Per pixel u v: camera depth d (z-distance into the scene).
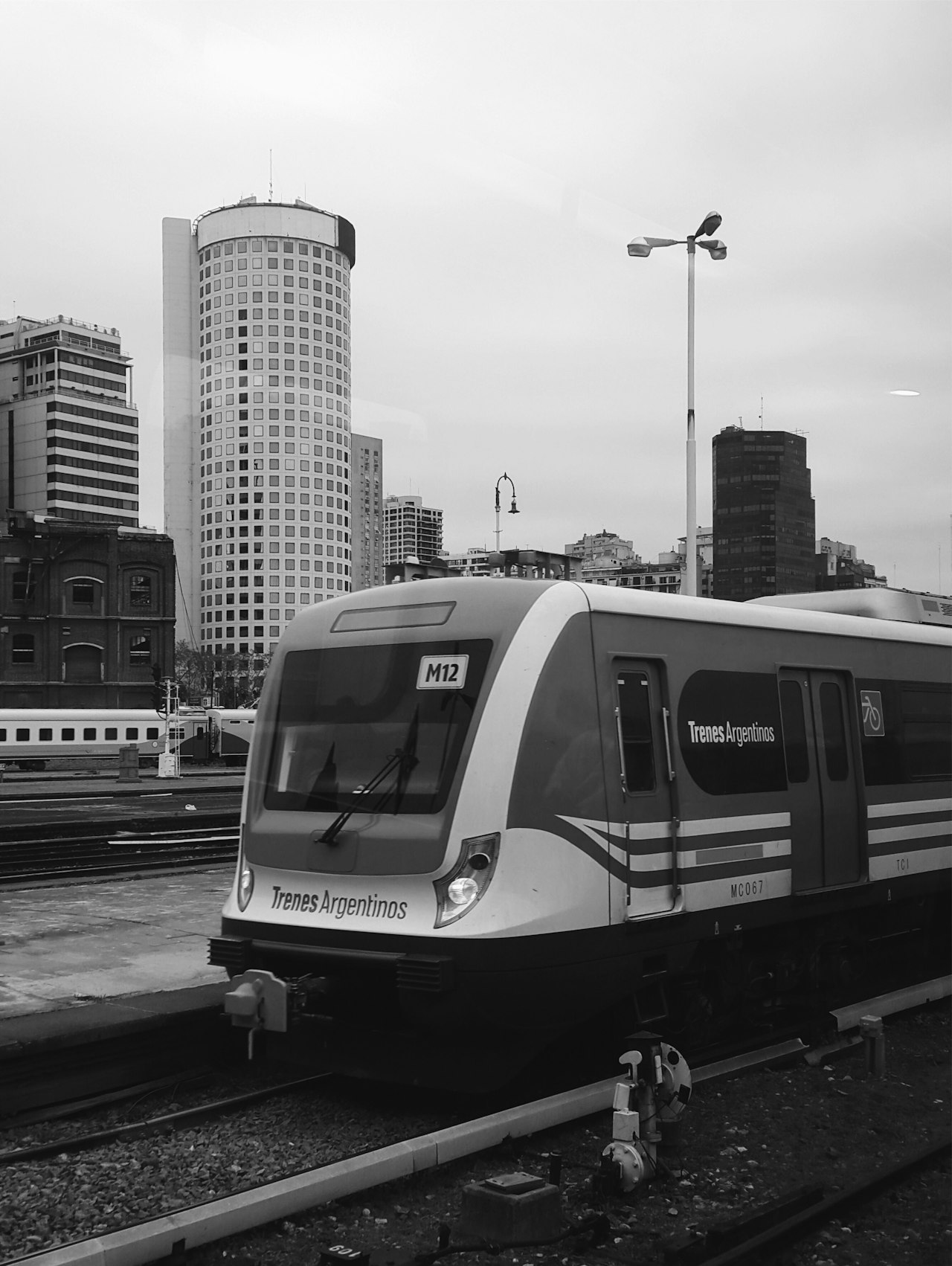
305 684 7.43
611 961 6.85
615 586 7.43
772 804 8.19
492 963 6.29
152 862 16.61
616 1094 5.79
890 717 9.62
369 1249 4.91
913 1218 5.38
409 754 6.80
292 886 7.05
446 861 6.47
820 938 8.93
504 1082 6.71
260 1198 5.07
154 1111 6.85
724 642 8.02
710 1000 8.02
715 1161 6.05
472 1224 5.04
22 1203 5.34
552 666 6.77
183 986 8.45
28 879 14.83
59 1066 6.94
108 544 57.69
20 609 56.00
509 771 6.52
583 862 6.73
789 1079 7.57
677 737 7.46
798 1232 5.08
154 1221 4.79
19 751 49.41
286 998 6.59
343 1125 6.56
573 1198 5.52
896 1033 8.91
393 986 6.65
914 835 9.71
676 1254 4.78
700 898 7.48
